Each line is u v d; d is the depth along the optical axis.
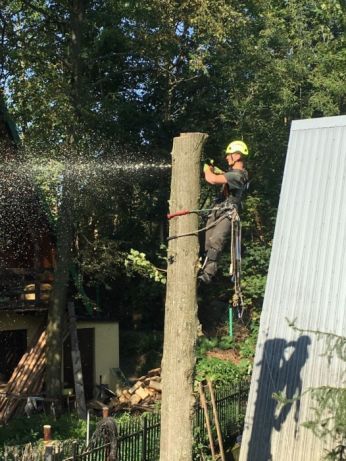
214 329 20.92
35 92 16.56
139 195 21.52
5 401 15.93
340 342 6.82
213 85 21.42
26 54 16.59
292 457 9.07
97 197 18.92
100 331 18.91
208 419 11.73
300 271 9.85
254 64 20.22
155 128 21.45
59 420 14.79
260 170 21.34
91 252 18.44
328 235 9.81
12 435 13.38
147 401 16.14
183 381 5.95
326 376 9.12
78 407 15.77
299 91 22.27
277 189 21.30
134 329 23.42
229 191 6.21
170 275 6.07
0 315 17.23
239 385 13.51
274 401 9.47
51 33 17.38
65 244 16.84
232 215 6.10
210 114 21.77
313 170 10.23
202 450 11.44
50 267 17.94
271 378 9.62
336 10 22.80
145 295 22.95
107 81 20.27
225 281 20.95
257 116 20.72
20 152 17.22
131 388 17.28
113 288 23.50
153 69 20.20
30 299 17.81
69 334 17.55
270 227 20.97
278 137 20.89
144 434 10.59
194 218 6.05
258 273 19.88
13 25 17.05
